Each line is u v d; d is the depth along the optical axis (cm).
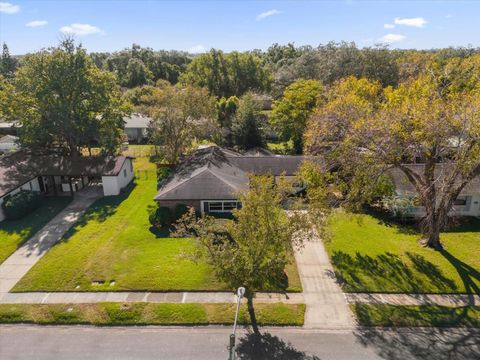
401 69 5188
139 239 2622
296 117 4644
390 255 2383
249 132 4981
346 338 1691
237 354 1594
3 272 2231
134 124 6016
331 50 6119
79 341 1683
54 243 2588
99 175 3512
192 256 1748
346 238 2623
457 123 1972
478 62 3012
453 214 2888
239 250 1677
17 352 1614
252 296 1827
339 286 2075
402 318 1814
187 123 4356
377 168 2220
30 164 3619
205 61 7150
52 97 3772
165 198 2853
